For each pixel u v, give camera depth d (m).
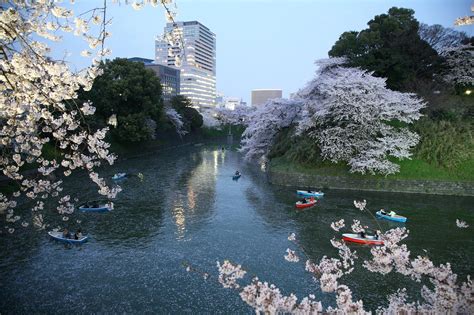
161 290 13.81
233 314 12.23
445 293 5.34
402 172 30.09
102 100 44.75
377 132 32.44
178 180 36.09
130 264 16.12
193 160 52.44
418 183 29.25
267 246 18.27
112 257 16.84
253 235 19.91
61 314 12.18
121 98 46.22
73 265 15.95
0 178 26.50
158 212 24.38
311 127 34.09
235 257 16.89
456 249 17.53
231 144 86.00
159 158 53.09
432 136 31.27
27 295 13.38
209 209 25.22
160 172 40.75
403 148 30.48
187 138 79.06
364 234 18.41
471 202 26.30
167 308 12.58
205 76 173.62
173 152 62.38
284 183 33.34
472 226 20.91
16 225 20.69
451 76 39.22
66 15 8.20
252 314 12.21
